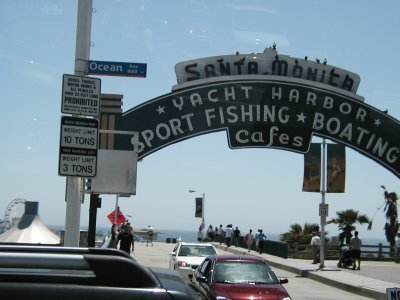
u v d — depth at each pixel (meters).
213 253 20.11
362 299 17.80
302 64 18.36
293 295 18.17
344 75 18.48
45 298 2.42
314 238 29.92
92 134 7.77
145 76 9.35
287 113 18.12
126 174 11.48
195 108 17.77
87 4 8.98
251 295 11.24
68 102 7.75
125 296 2.46
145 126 17.58
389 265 30.38
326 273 23.88
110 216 32.62
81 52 8.93
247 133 17.95
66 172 7.64
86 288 2.46
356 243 26.91
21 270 2.55
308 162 24.20
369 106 18.41
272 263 30.45
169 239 59.75
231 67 18.09
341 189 24.25
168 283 2.62
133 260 2.62
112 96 17.48
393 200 48.34
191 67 17.94
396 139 18.41
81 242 17.31
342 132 18.31
